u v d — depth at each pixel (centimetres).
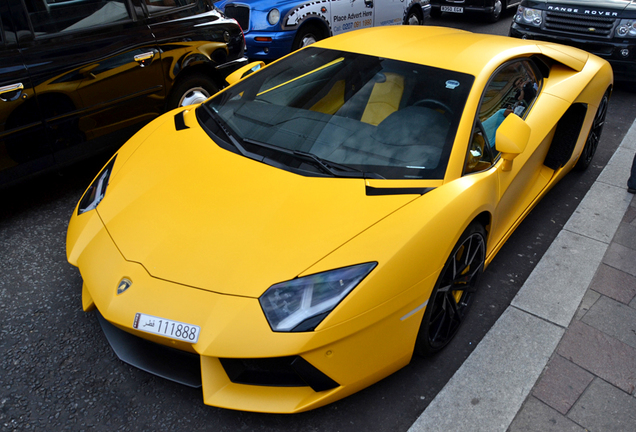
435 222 213
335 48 306
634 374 245
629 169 450
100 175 266
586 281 306
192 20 429
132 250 206
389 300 196
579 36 652
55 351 241
